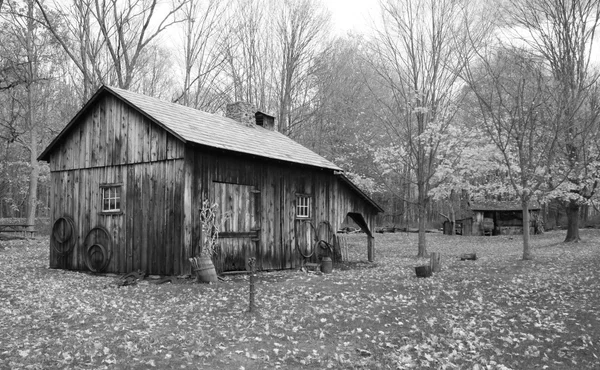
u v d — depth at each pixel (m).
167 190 13.70
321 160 19.36
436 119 21.27
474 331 7.89
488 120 19.17
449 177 22.16
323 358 6.69
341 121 33.59
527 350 6.91
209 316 9.00
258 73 34.28
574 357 6.62
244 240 15.37
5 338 7.46
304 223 17.98
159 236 13.76
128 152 14.70
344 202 20.03
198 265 12.88
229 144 14.79
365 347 7.19
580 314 8.66
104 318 8.74
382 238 34.69
